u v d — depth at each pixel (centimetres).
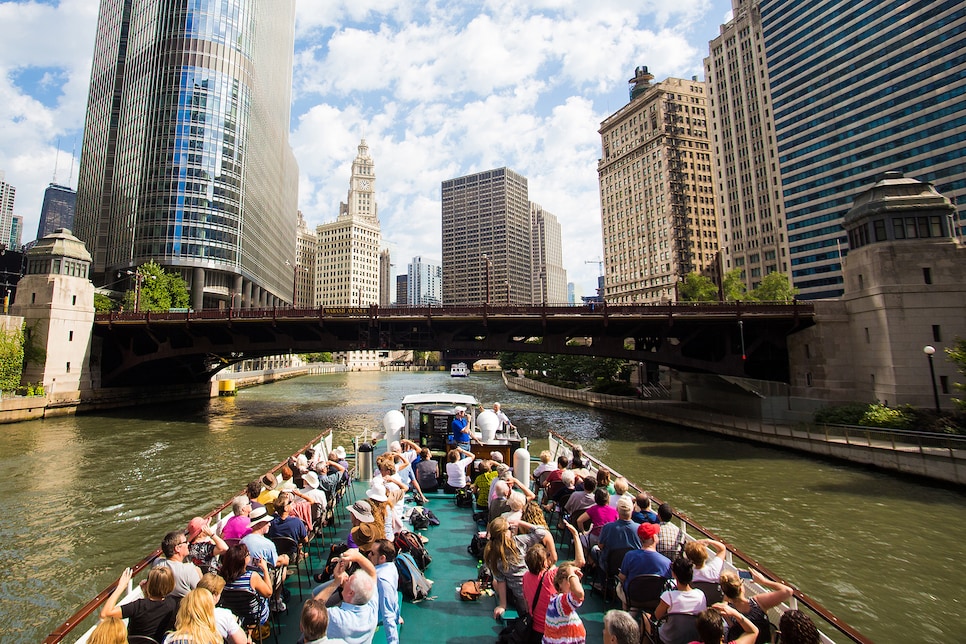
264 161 12825
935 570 1677
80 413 4928
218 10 10688
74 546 1848
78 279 4966
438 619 763
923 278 3509
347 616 545
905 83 10281
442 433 1560
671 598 600
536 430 4503
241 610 630
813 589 1565
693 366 4341
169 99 10150
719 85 14350
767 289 8450
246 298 11450
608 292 15700
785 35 12525
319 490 1107
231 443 3794
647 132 14362
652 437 4119
